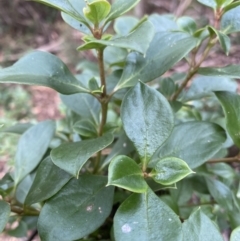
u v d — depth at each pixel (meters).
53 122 0.18
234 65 0.15
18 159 0.17
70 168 0.12
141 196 0.12
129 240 0.11
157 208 0.12
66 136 0.21
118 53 0.21
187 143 0.15
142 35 0.12
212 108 0.41
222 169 0.21
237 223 0.17
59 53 0.85
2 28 0.97
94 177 0.14
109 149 0.19
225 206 0.18
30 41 0.94
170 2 0.85
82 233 0.12
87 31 0.15
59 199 0.13
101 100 0.15
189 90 0.19
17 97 0.73
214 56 0.61
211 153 0.14
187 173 0.12
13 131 0.20
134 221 0.11
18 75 0.13
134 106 0.13
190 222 0.12
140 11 0.71
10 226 0.22
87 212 0.13
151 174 0.12
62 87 0.14
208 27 0.16
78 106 0.18
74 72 0.80
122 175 0.12
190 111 0.24
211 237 0.11
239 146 0.15
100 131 0.16
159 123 0.13
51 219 0.13
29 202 0.14
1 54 0.90
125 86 0.14
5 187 0.17
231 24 0.17
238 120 0.15
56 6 0.13
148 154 0.13
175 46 0.14
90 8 0.13
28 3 0.98
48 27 0.95
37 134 0.17
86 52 0.82
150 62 0.15
